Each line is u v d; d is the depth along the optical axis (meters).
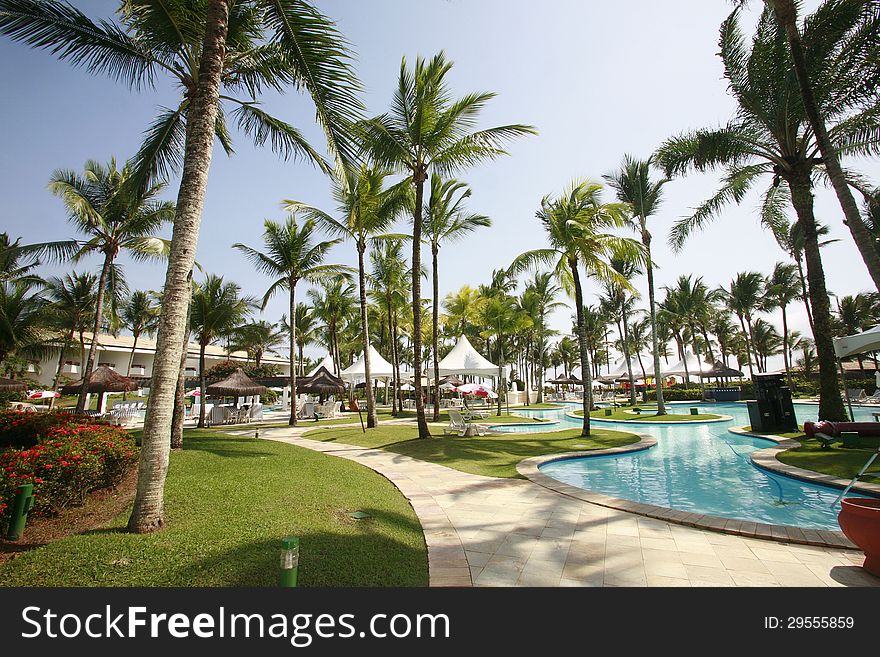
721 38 13.02
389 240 22.22
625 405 34.81
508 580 4.00
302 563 3.83
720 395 36.44
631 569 4.25
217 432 16.42
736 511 7.02
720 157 12.81
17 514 4.11
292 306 19.61
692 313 41.09
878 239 15.54
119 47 7.27
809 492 7.86
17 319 19.02
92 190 16.95
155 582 3.33
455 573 4.14
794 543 4.90
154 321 36.94
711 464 10.95
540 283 37.31
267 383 33.81
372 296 26.28
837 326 41.69
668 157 13.77
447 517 6.05
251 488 6.37
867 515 4.00
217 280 20.02
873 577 3.98
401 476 8.75
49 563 3.49
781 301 37.00
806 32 10.95
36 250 16.50
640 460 11.56
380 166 14.16
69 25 6.70
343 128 7.04
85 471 5.16
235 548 3.98
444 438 13.85
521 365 50.22
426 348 44.03
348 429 17.05
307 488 6.67
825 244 26.64
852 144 11.79
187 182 4.98
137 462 7.19
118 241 17.42
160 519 4.52
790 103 11.91
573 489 7.52
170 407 4.73
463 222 20.56
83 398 15.81
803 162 12.27
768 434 13.77
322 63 6.57
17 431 8.52
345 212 17.50
